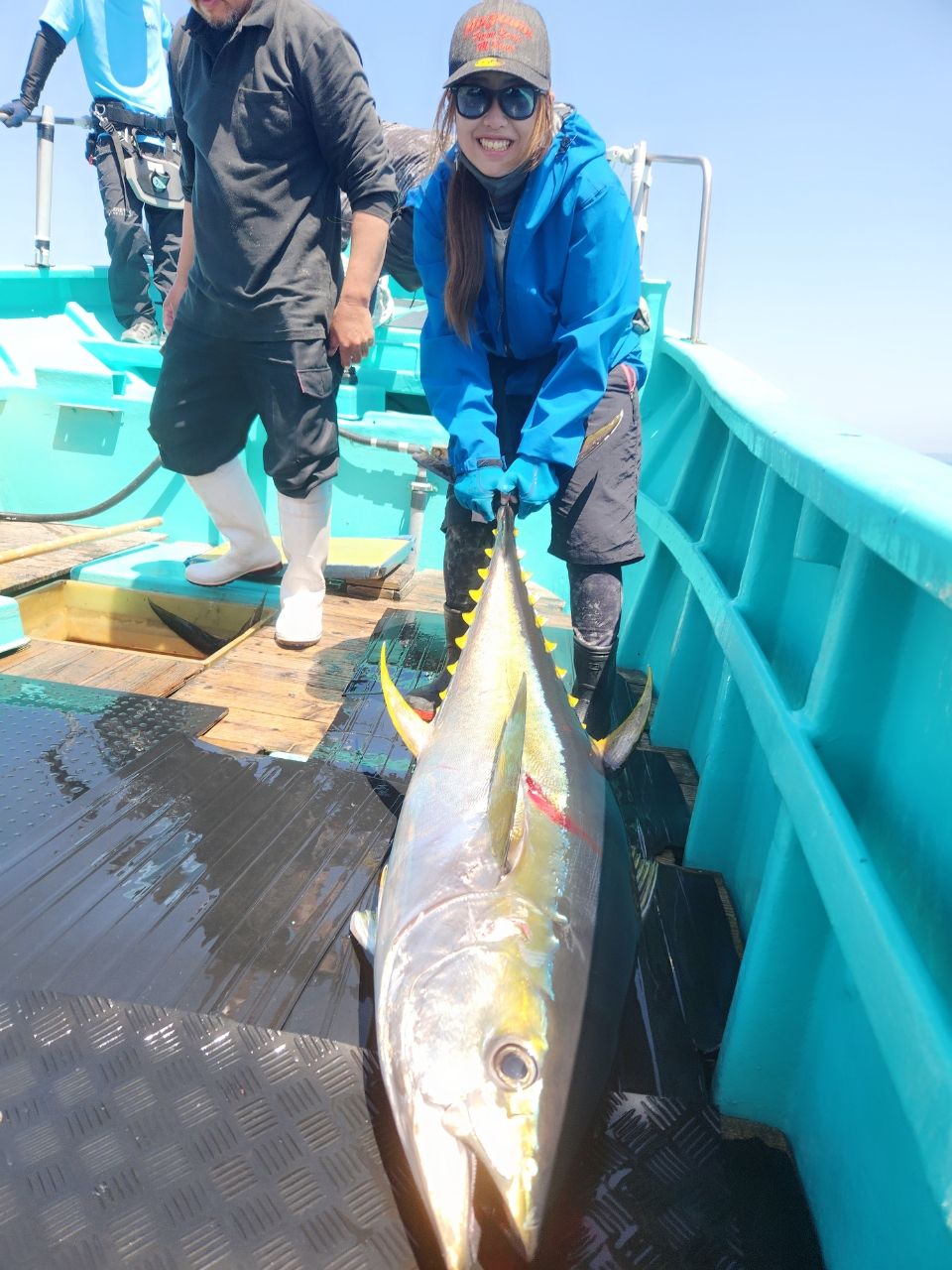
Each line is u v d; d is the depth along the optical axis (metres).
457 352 2.68
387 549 4.30
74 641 4.02
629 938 1.75
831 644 1.67
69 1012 1.65
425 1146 1.29
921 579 1.14
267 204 2.97
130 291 5.87
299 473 3.30
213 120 2.91
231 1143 1.46
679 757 3.00
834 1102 1.48
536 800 1.81
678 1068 1.74
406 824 1.87
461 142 2.34
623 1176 1.52
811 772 1.55
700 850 2.38
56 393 4.56
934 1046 1.03
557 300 2.60
